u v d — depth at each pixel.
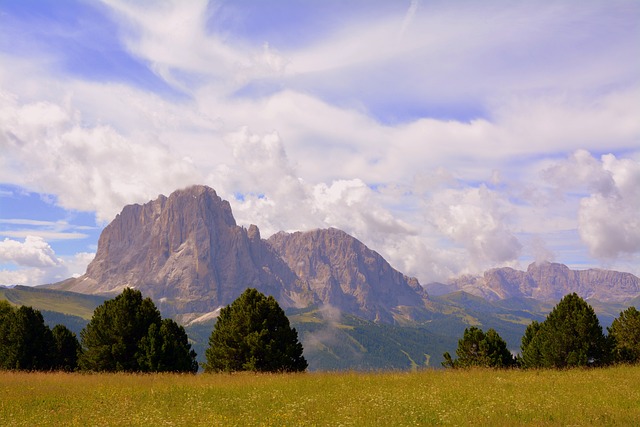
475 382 28.06
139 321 49.34
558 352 41.97
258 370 42.25
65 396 23.81
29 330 54.69
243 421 17.59
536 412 18.45
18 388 26.66
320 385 27.58
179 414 19.17
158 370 45.97
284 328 45.59
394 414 18.09
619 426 15.98
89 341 49.09
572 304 43.56
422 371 36.09
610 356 41.41
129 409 20.30
